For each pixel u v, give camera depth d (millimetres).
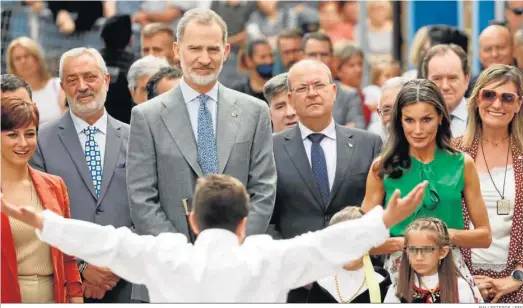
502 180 10367
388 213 7527
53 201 9703
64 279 9719
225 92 10195
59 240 7652
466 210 10094
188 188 9781
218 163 9852
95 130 10758
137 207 9695
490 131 10438
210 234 7773
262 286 7691
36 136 9734
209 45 9992
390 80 11414
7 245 9281
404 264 9398
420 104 9727
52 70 14953
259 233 9688
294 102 10664
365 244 7594
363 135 10773
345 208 9648
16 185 9602
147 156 9852
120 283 10477
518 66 13852
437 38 14320
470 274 9852
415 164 9883
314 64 10680
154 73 12195
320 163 10586
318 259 7660
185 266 7695
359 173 10562
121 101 13086
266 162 10031
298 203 10469
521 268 10219
